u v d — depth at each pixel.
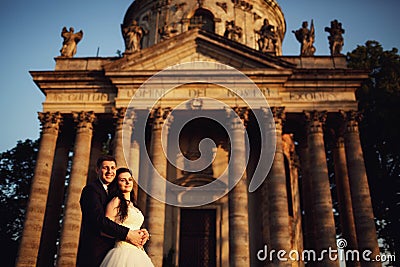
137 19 46.72
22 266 26.86
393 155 42.06
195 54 32.31
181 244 30.17
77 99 31.62
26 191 47.94
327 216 27.48
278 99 30.22
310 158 29.47
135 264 5.42
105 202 6.05
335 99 30.97
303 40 34.22
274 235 26.70
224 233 30.08
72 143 35.88
